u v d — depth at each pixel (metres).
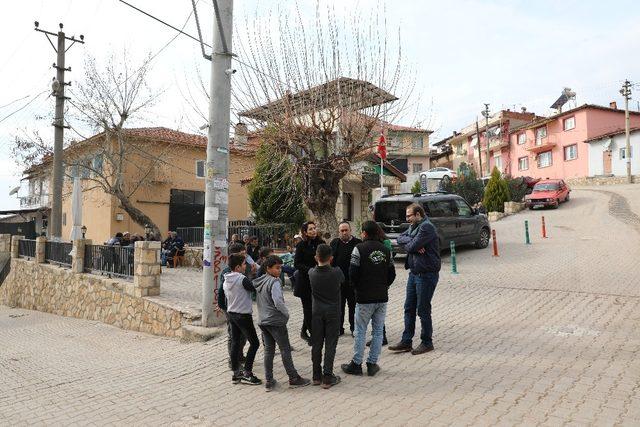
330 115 11.14
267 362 5.32
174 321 9.06
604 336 6.35
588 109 41.22
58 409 5.21
